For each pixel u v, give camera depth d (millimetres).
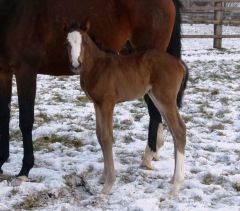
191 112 7559
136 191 5008
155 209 4617
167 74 4977
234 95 8531
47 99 8258
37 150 6070
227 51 13727
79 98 8312
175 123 5012
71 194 5012
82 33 4844
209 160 5758
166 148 6105
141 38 5719
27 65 5227
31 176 5289
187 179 5227
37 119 7105
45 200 4875
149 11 5668
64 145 6250
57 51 5359
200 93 8617
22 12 5191
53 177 5250
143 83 5012
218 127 6867
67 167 5523
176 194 4887
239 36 14172
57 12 5316
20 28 5172
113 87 4926
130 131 6645
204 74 10398
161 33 5730
